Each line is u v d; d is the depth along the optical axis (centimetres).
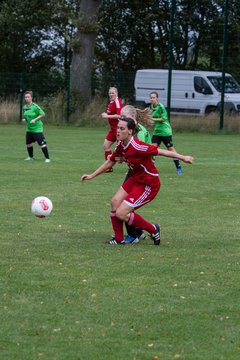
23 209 2367
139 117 2022
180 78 7294
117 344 1148
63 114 7162
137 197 1803
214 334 1196
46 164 3753
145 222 1822
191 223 2172
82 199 2603
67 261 1653
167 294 1404
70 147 4822
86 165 3722
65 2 8888
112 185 2995
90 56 7231
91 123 7056
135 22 9200
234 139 5878
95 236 1950
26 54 9375
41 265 1612
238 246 1844
